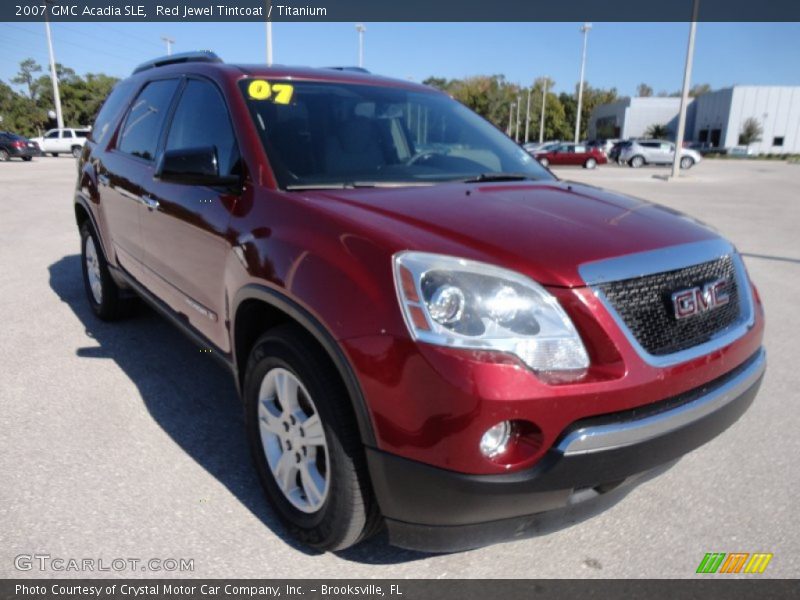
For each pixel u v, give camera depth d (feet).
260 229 8.30
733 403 7.57
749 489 9.70
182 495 9.14
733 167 124.36
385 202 8.07
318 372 7.16
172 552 7.97
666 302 7.07
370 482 7.07
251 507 8.93
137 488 9.26
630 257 6.95
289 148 9.41
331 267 7.08
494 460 6.24
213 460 10.09
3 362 13.79
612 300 6.64
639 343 6.73
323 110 10.42
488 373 6.06
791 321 18.34
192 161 8.88
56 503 8.82
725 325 7.91
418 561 8.00
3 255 25.02
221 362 9.91
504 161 11.48
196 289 10.27
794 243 31.53
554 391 6.19
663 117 212.84
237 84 10.27
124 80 16.28
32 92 240.32
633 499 9.43
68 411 11.57
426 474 6.36
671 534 8.63
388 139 10.62
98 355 14.32
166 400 12.12
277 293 7.67
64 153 122.83
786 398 12.99
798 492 9.62
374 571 7.80
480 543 6.88
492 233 7.09
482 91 286.25
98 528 8.35
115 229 14.11
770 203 51.29
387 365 6.40
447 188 9.05
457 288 6.28
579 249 6.90
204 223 9.61
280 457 8.36
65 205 41.06
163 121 12.25
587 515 7.29
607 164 134.10
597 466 6.46
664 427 6.77
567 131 289.53
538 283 6.47
